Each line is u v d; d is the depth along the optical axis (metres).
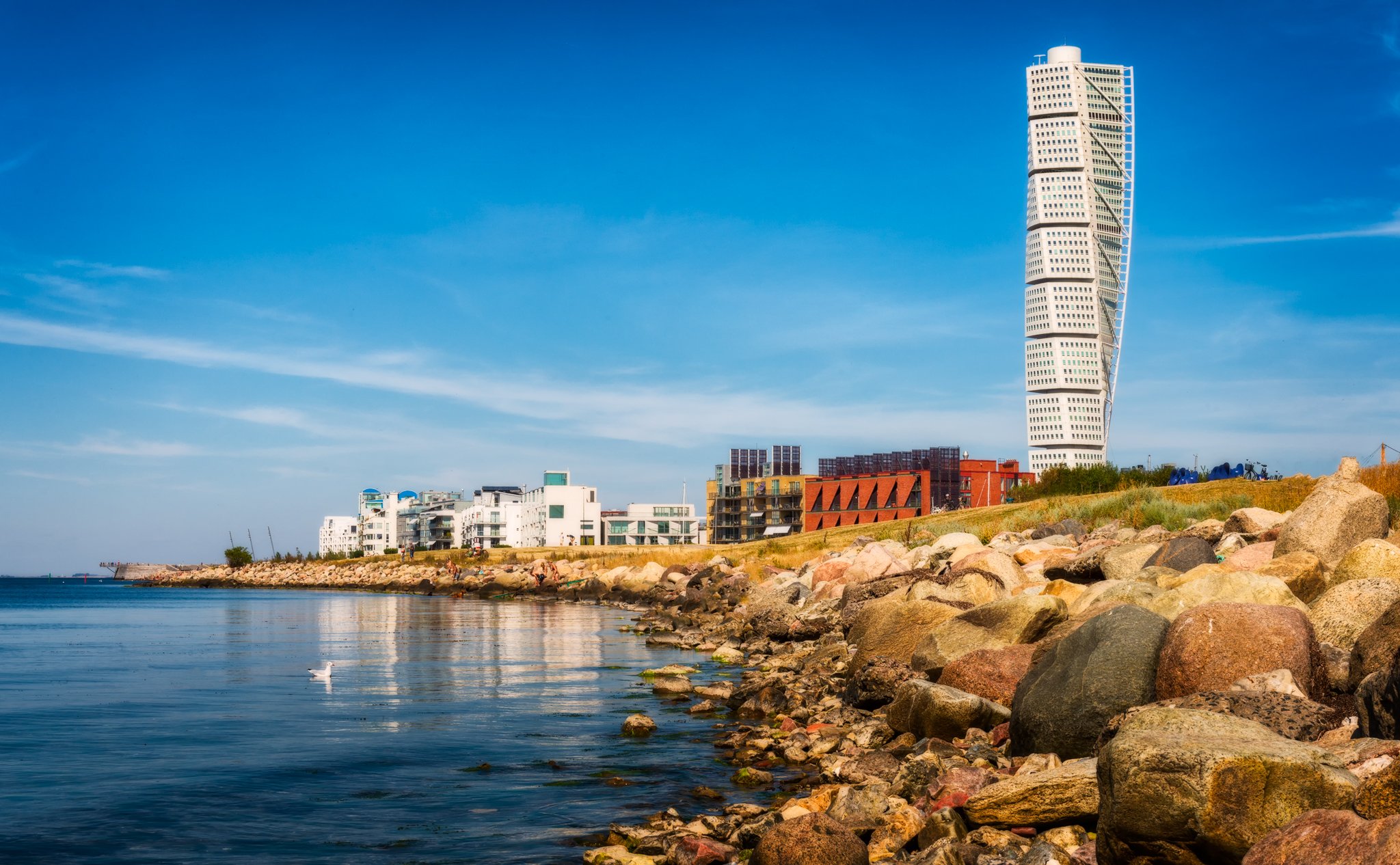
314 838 14.25
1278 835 8.28
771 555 75.81
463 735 21.36
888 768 15.94
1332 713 12.71
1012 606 20.48
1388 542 19.91
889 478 163.88
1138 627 15.03
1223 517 46.31
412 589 122.56
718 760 18.77
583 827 14.63
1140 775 9.73
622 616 62.09
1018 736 15.45
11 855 13.59
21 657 39.75
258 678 31.52
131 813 15.55
